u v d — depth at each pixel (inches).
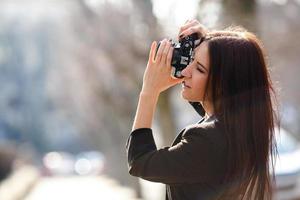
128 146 149.9
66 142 3973.9
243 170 147.4
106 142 1851.6
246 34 154.2
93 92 1288.1
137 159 146.6
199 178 145.7
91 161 2610.7
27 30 3742.6
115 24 840.3
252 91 150.3
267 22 901.2
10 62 3750.0
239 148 146.9
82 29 926.4
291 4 949.2
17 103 3720.5
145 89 155.3
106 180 1770.4
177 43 156.6
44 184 1721.2
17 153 1902.1
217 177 146.2
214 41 151.9
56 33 1860.2
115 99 1218.6
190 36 157.5
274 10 942.4
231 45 150.8
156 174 145.1
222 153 145.8
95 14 882.8
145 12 706.2
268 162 150.4
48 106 3730.3
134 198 1114.7
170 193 149.9
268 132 150.9
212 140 145.7
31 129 3718.0
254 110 149.9
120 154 1417.3
